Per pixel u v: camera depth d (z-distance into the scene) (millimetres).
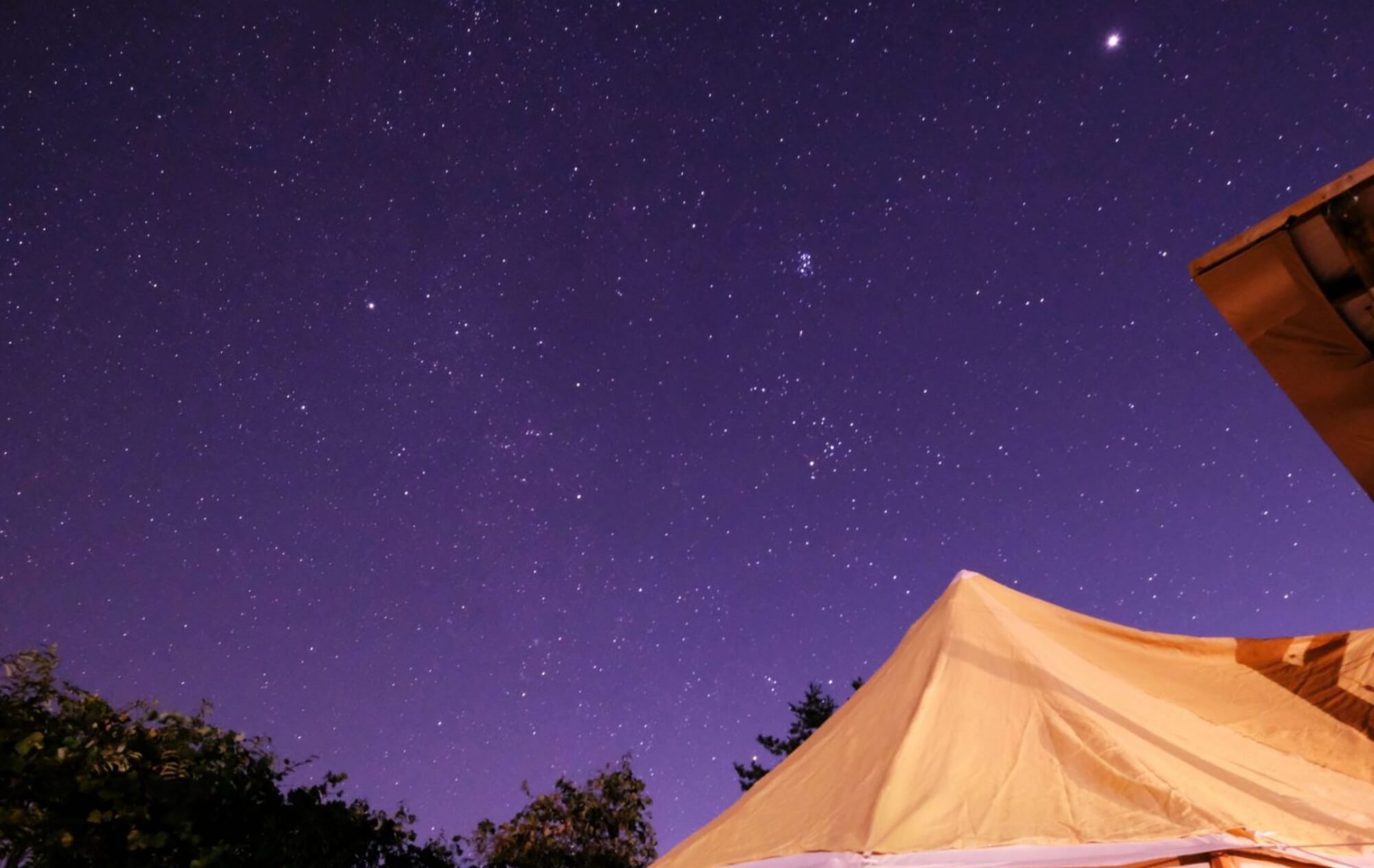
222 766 4672
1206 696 5387
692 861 4777
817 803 4715
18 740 4008
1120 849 3650
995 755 4457
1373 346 3395
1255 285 3486
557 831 9680
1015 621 5617
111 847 4098
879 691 5609
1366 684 5070
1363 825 3693
